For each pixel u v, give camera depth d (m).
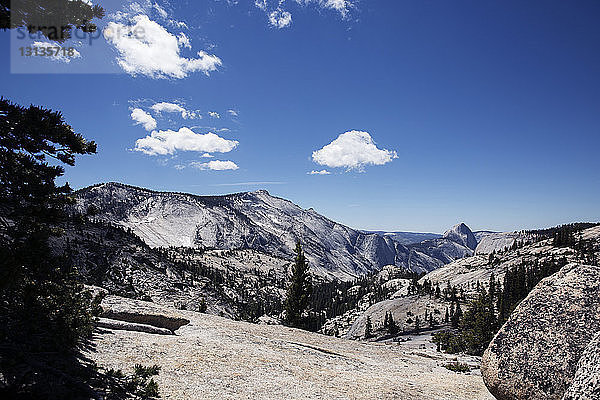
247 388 11.94
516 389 9.12
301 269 59.16
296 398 11.69
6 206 9.21
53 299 11.25
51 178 9.98
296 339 24.06
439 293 187.25
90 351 12.34
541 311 10.00
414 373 18.80
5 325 9.62
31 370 8.13
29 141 9.47
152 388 9.66
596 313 9.42
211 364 13.91
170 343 16.03
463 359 27.31
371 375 16.62
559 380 8.77
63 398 7.53
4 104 8.91
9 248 8.77
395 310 173.00
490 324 78.25
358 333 162.88
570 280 10.37
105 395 8.52
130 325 17.67
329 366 17.17
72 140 10.10
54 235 10.19
